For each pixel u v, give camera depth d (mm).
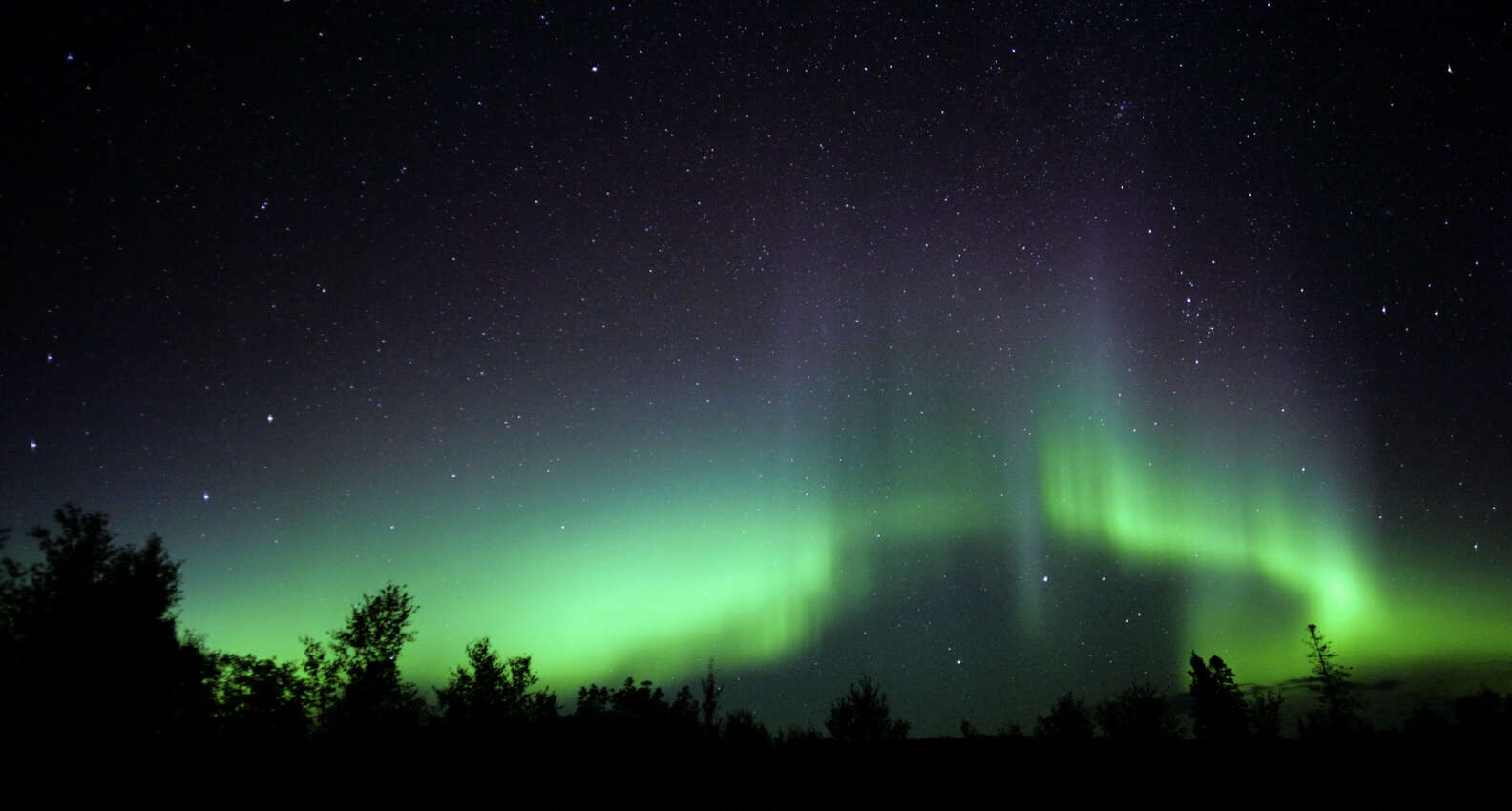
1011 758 16531
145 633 11195
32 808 9328
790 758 16328
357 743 12266
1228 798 13484
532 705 14641
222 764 11148
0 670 10148
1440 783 13828
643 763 14398
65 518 11312
